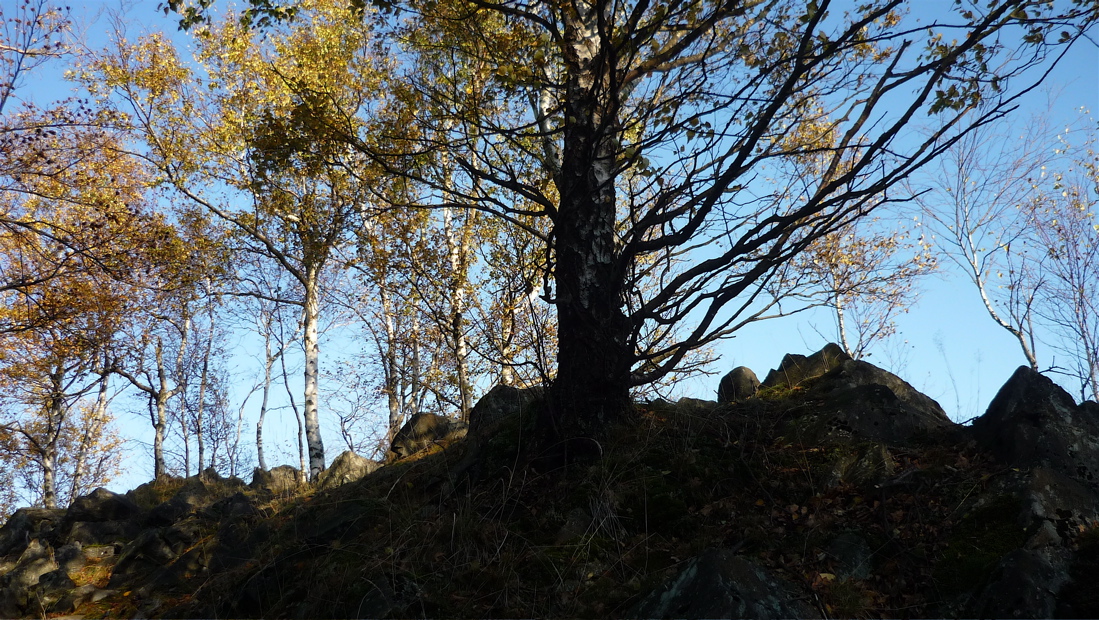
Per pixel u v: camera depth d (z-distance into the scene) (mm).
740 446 5684
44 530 8852
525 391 7922
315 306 19344
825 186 5168
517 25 7977
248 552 6734
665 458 5684
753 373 7742
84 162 16641
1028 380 5332
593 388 6148
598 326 6215
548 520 5352
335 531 6070
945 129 5000
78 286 17562
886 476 5094
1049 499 4395
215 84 19031
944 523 4559
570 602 4492
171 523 8312
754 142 5031
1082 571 3926
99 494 9117
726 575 3848
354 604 4879
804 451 5586
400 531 5586
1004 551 4164
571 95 6820
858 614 4008
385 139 10633
